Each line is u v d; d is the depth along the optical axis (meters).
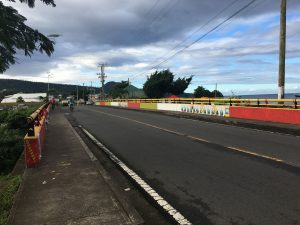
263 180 7.52
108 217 5.39
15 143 14.11
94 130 18.75
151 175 8.34
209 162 9.48
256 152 10.73
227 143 12.70
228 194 6.66
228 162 9.40
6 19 8.73
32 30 9.39
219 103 27.05
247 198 6.39
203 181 7.62
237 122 20.41
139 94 99.81
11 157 12.88
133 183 7.82
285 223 5.20
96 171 8.25
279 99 19.25
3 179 8.52
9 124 21.58
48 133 16.09
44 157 10.08
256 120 20.81
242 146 11.95
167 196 6.72
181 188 7.20
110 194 6.50
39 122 11.95
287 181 7.39
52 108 51.72
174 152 11.18
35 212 5.64
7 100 145.50
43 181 7.46
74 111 42.19
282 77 20.47
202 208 6.00
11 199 6.69
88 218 5.36
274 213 5.61
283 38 20.31
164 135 15.61
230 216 5.57
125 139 14.74
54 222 5.23
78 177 7.73
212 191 6.90
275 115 19.70
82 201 6.12
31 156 8.79
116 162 9.98
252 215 5.57
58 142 13.06
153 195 6.80
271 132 16.12
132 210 5.66
